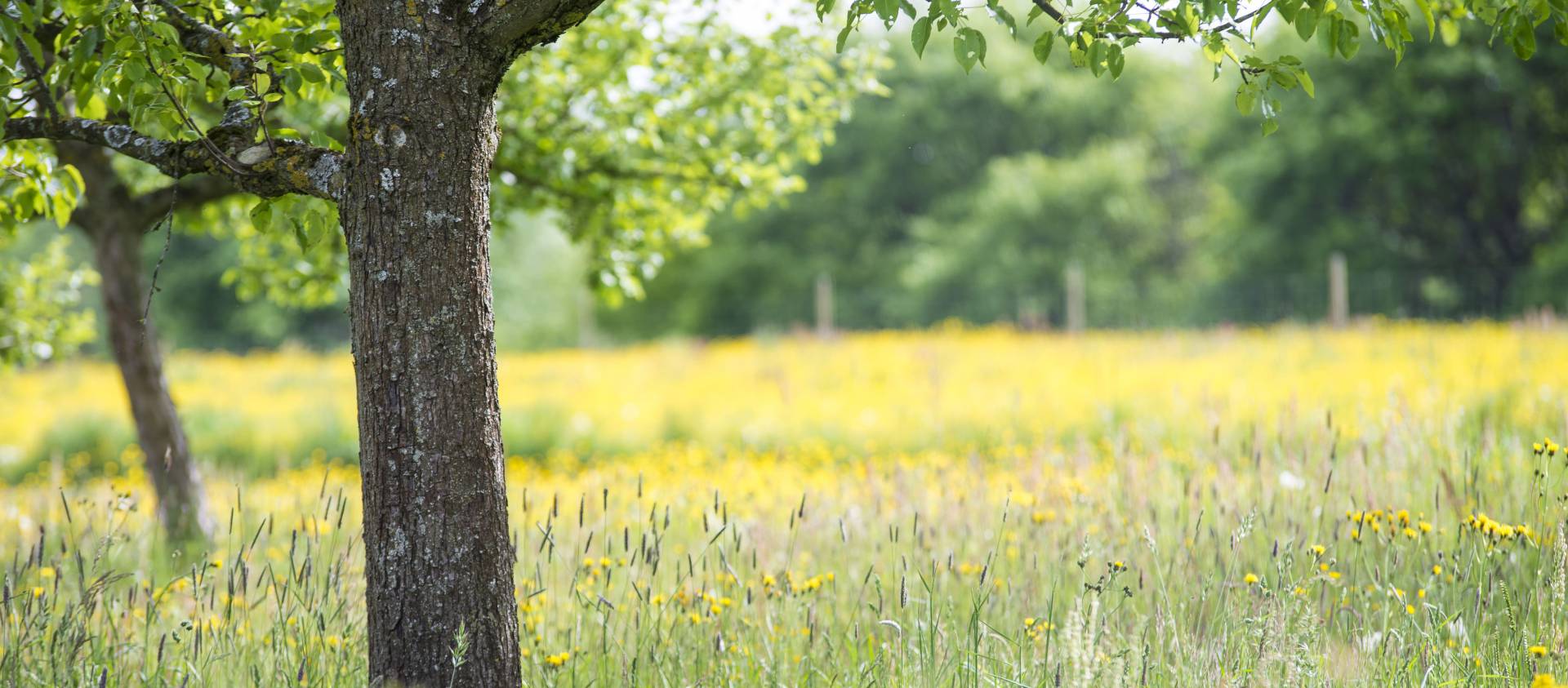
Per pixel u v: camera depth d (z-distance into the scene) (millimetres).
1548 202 33281
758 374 17641
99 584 3902
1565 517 3910
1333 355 14758
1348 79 32000
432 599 3102
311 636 4012
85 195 6859
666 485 7578
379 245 3096
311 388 19406
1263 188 33938
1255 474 5574
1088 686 3055
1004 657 3814
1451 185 32406
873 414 12602
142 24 3311
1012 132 44312
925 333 23891
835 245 44125
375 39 3096
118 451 13828
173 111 3363
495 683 3191
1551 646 3447
